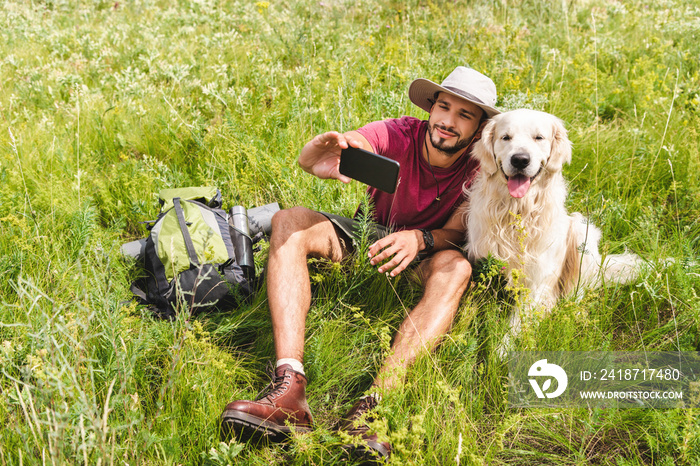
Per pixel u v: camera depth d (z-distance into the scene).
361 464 1.87
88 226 2.87
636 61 5.16
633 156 3.62
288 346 2.17
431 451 1.88
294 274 2.35
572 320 2.38
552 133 2.59
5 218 2.79
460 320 2.45
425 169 2.71
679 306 2.58
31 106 4.71
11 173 3.35
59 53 6.11
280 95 4.67
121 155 3.73
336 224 2.64
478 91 2.56
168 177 3.63
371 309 2.67
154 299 2.68
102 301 2.22
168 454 1.88
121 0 8.54
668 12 7.04
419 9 7.23
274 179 3.40
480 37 5.89
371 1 7.58
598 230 2.99
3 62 5.64
